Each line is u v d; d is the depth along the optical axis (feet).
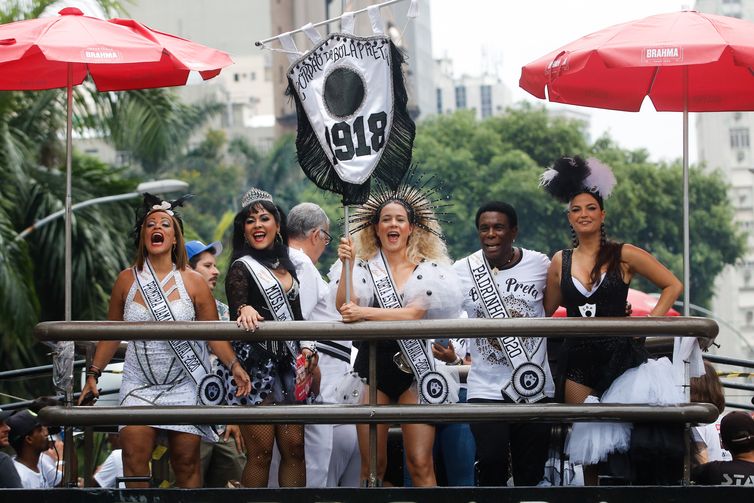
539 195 388.78
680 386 40.98
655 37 41.52
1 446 54.54
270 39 43.14
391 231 43.80
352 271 44.19
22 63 50.44
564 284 43.80
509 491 38.22
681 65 44.19
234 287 44.37
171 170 455.63
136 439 43.73
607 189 43.83
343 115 42.63
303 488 38.45
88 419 39.47
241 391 43.88
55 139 137.39
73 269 128.57
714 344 45.91
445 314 43.50
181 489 38.55
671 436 40.42
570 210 44.11
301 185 463.01
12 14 125.29
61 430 45.27
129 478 43.57
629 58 41.09
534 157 421.18
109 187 139.44
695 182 404.16
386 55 42.78
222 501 38.52
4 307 113.19
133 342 44.39
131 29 44.65
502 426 44.98
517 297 45.91
